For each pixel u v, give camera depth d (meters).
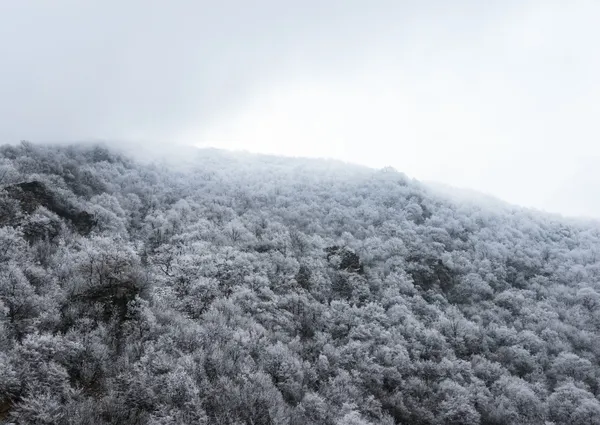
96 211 61.16
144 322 32.03
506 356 55.91
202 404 26.27
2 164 64.50
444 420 40.69
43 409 20.41
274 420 26.75
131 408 23.66
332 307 54.84
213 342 33.69
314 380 38.22
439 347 52.69
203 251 55.34
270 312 46.41
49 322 28.77
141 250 55.44
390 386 43.97
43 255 40.62
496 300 71.94
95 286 35.06
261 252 67.69
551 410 45.34
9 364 22.06
